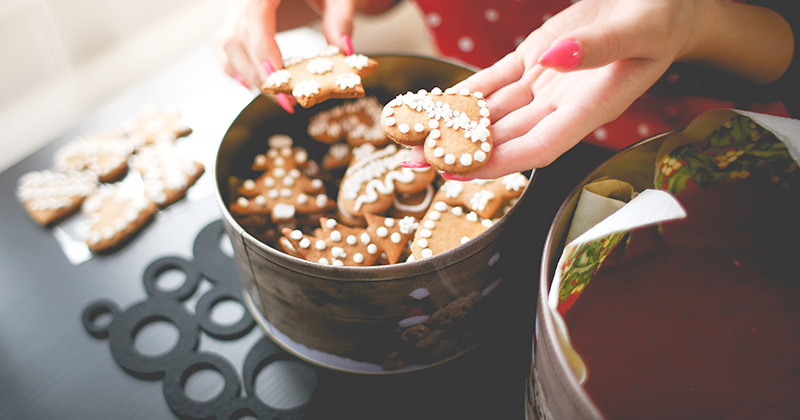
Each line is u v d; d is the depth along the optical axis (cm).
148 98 60
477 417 40
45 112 75
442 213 42
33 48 71
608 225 30
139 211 50
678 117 51
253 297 42
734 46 41
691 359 36
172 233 50
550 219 46
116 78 80
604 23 34
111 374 43
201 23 87
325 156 50
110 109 59
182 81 61
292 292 37
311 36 60
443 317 38
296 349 42
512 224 36
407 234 42
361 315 36
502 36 59
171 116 57
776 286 39
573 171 49
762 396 35
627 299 38
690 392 35
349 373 42
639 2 35
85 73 78
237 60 47
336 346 40
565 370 28
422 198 46
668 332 37
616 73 36
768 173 37
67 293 47
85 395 42
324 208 46
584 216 34
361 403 41
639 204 30
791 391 35
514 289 44
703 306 38
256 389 42
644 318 38
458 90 39
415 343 39
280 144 49
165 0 81
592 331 37
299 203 45
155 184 52
